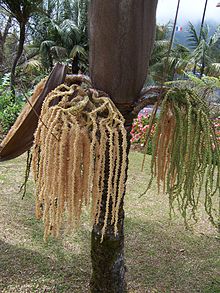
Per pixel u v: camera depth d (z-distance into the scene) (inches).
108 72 60.6
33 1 281.1
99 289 83.4
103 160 50.2
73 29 547.2
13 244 118.3
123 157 48.9
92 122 48.9
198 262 116.2
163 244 126.1
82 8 560.4
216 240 130.5
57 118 47.0
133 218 144.4
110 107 50.9
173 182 68.1
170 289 102.0
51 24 541.6
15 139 66.7
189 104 59.7
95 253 80.2
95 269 82.4
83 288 99.9
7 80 287.6
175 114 62.5
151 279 106.0
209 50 536.1
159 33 536.7
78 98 52.4
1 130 259.1
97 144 49.4
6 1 277.0
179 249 123.5
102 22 57.6
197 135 59.9
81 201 50.3
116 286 83.3
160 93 61.9
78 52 527.5
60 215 50.0
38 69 478.0
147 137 64.9
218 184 65.4
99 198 52.0
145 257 117.4
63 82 62.9
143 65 61.5
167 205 159.0
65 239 122.9
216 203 162.1
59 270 106.8
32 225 131.9
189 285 104.2
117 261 81.0
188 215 148.8
